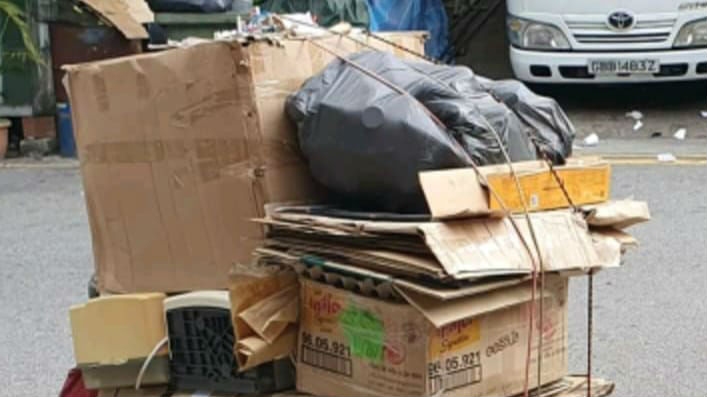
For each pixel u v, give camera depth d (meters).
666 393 4.04
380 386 2.77
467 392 2.77
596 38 9.14
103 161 3.28
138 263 3.27
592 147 8.55
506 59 11.49
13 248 6.37
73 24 8.66
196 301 3.04
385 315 2.72
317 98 2.86
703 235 5.99
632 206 2.97
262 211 2.95
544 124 3.04
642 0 9.00
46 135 9.09
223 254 3.07
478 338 2.77
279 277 2.90
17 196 7.71
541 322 2.92
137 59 3.15
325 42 3.16
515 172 2.73
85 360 3.20
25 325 5.07
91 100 3.28
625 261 5.57
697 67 9.15
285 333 2.93
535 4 9.24
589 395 3.04
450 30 11.82
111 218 3.31
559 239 2.74
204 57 2.99
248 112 2.93
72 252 6.26
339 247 2.73
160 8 8.27
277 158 2.96
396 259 2.59
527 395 2.91
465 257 2.54
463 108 2.75
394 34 3.59
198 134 3.05
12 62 8.91
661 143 8.66
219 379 3.06
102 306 3.15
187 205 3.12
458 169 2.67
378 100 2.75
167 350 3.12
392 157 2.70
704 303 4.96
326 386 2.90
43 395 4.29
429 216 2.63
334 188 2.88
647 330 4.65
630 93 10.42
